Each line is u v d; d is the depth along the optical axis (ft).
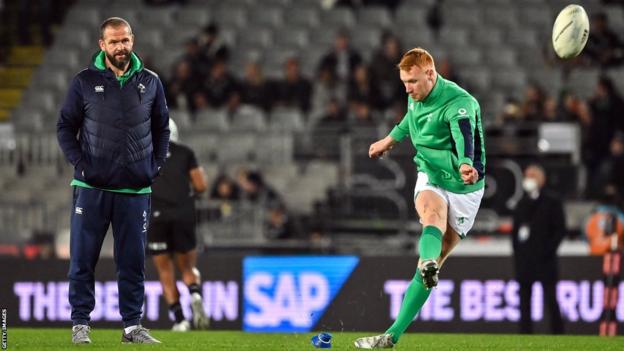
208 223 192.44
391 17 269.23
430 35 260.21
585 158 211.20
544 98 221.46
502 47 259.39
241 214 192.13
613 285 147.84
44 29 271.69
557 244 146.82
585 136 212.23
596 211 178.70
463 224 86.48
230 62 252.01
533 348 92.89
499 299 148.87
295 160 209.97
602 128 212.43
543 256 146.82
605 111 214.07
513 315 148.56
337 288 150.20
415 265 148.97
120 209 90.48
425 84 84.07
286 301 151.02
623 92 244.42
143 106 89.71
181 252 131.44
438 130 84.74
